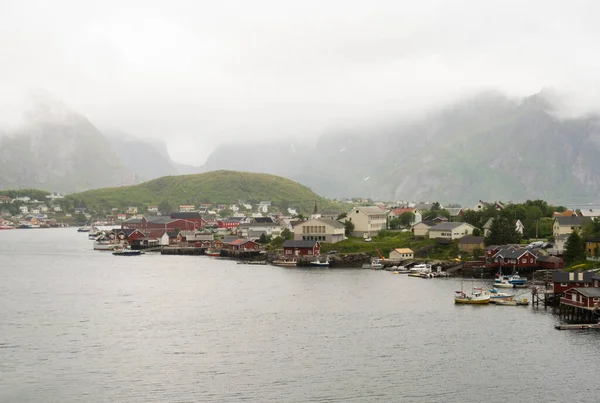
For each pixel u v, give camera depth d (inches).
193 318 5044.3
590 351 4097.0
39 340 4370.1
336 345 4244.6
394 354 4037.9
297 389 3449.8
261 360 3922.2
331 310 5349.4
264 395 3368.6
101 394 3385.8
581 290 4916.3
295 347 4195.4
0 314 5201.8
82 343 4301.2
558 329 4662.9
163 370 3742.6
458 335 4495.6
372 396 3361.2
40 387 3479.3
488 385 3508.9
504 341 4335.6
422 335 4495.6
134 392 3410.4
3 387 3476.9
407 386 3494.1
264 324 4830.2
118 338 4426.7
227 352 4087.1
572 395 3376.0
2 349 4156.0
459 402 3289.9
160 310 5364.2
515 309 5403.5
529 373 3688.5
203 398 3331.7
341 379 3597.4
